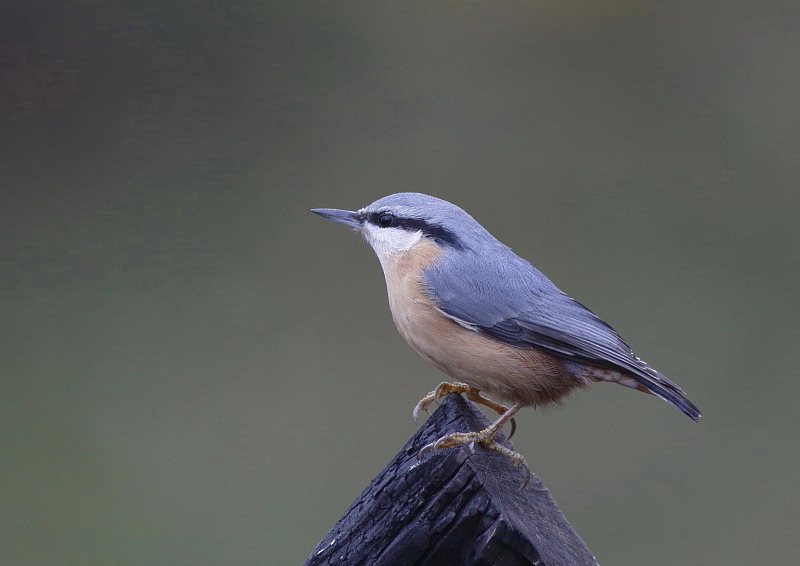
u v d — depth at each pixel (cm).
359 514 515
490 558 474
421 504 491
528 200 1434
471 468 486
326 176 1484
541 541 490
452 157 1506
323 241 1402
